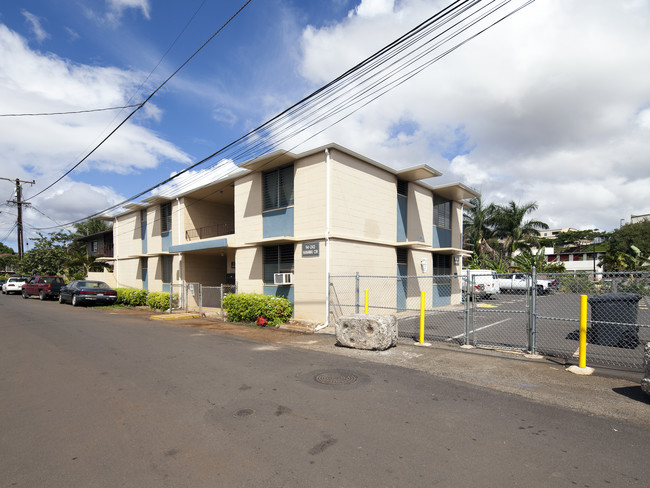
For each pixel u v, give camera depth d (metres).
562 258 56.53
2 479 3.05
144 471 3.17
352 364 6.77
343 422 4.17
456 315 13.92
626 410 4.52
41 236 32.56
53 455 3.46
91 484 2.98
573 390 5.25
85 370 6.38
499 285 22.34
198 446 3.62
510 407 4.62
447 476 3.07
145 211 22.27
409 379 5.81
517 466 3.24
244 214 14.51
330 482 2.99
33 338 9.50
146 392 5.22
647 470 3.18
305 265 11.90
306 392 5.20
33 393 5.20
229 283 18.08
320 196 11.66
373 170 13.21
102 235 28.97
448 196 18.25
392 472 3.14
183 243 18.09
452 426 4.06
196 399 4.93
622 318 7.70
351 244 12.07
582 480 3.02
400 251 14.59
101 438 3.80
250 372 6.24
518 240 31.58
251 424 4.12
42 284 24.02
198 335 10.11
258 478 3.05
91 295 19.11
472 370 6.29
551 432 3.91
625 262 24.03
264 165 13.09
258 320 11.85
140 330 10.98
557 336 9.41
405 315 13.80
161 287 20.14
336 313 11.38
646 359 4.82
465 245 32.44
